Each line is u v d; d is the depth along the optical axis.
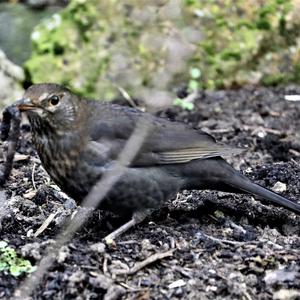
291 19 16.86
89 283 9.55
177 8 16.66
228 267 10.14
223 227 11.14
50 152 10.59
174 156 10.73
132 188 10.56
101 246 10.19
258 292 9.74
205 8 16.72
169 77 16.55
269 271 10.07
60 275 9.64
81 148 10.47
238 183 11.00
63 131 10.46
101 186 10.39
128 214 10.91
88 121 10.60
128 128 10.69
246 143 14.39
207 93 16.55
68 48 16.39
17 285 9.58
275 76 16.95
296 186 12.47
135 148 10.39
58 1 17.86
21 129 14.38
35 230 11.03
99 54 16.42
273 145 14.24
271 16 16.83
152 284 9.77
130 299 9.48
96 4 16.50
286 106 16.00
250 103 16.11
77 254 10.07
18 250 10.10
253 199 11.91
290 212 11.55
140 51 16.52
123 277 9.85
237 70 16.83
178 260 10.24
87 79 16.30
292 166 13.19
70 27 16.48
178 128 10.93
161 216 11.43
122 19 16.58
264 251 10.41
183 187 11.05
